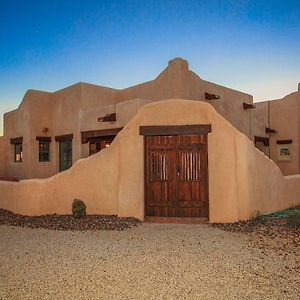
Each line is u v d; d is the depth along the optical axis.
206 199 8.98
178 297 4.11
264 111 19.44
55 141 17.19
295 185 11.66
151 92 14.96
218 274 4.89
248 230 7.78
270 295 4.14
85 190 9.82
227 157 8.73
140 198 9.09
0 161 20.56
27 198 9.90
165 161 9.26
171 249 6.24
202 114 8.95
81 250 6.20
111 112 13.71
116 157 9.59
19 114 17.83
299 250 6.06
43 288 4.41
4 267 5.27
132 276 4.83
